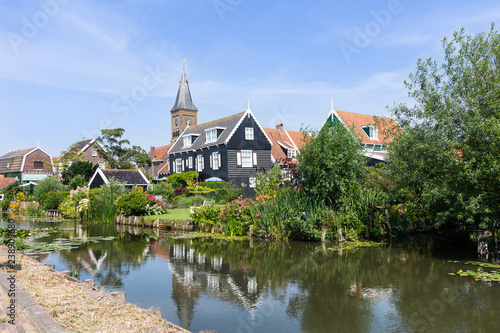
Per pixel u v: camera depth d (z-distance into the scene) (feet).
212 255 40.37
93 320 15.75
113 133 188.34
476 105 32.89
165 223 70.23
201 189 112.78
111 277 30.66
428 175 36.99
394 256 37.50
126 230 68.44
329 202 53.52
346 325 19.89
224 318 21.17
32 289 20.66
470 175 31.12
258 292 26.20
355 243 46.06
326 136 50.65
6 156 222.28
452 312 21.38
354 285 27.37
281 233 50.57
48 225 80.28
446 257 36.55
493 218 33.17
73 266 35.09
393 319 20.56
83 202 93.40
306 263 35.14
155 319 16.31
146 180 129.39
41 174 199.41
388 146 45.03
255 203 56.85
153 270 33.17
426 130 37.27
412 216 50.29
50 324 14.37
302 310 22.30
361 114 121.08
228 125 125.70
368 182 55.67
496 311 21.38
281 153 134.31
